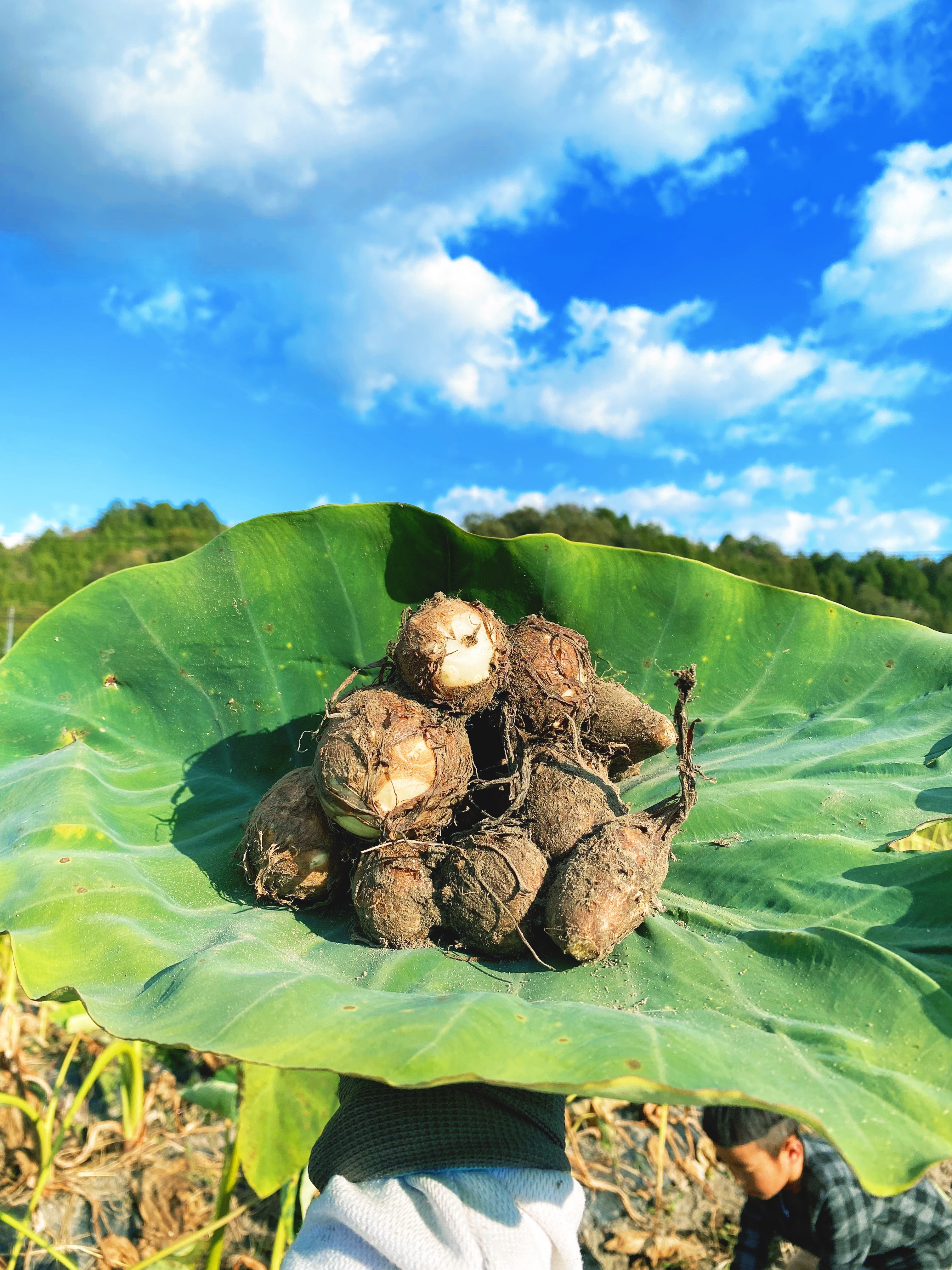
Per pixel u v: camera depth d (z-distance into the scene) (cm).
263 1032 28
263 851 40
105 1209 93
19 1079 97
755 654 52
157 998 33
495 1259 30
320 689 51
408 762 37
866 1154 25
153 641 50
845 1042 30
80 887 39
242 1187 95
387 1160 33
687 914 39
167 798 48
